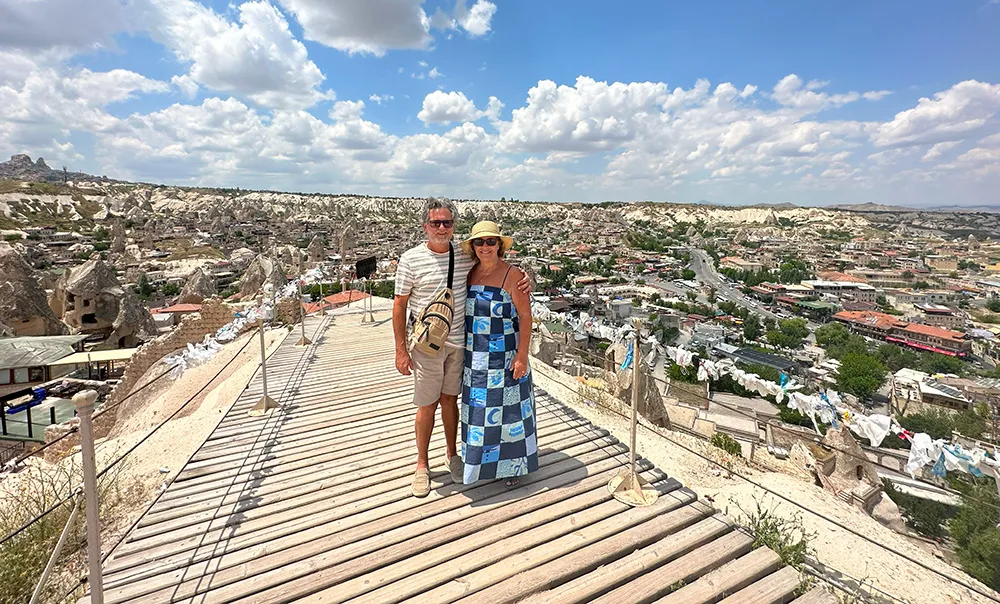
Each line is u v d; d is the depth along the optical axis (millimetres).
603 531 3420
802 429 18578
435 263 3660
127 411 12688
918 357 65438
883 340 82188
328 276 16297
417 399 3789
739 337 76875
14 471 6785
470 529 3439
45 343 19594
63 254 82500
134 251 86062
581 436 5016
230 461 4703
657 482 4105
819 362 64938
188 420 8336
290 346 10398
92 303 31594
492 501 3785
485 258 3615
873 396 50750
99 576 2434
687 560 3199
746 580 3096
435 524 3508
